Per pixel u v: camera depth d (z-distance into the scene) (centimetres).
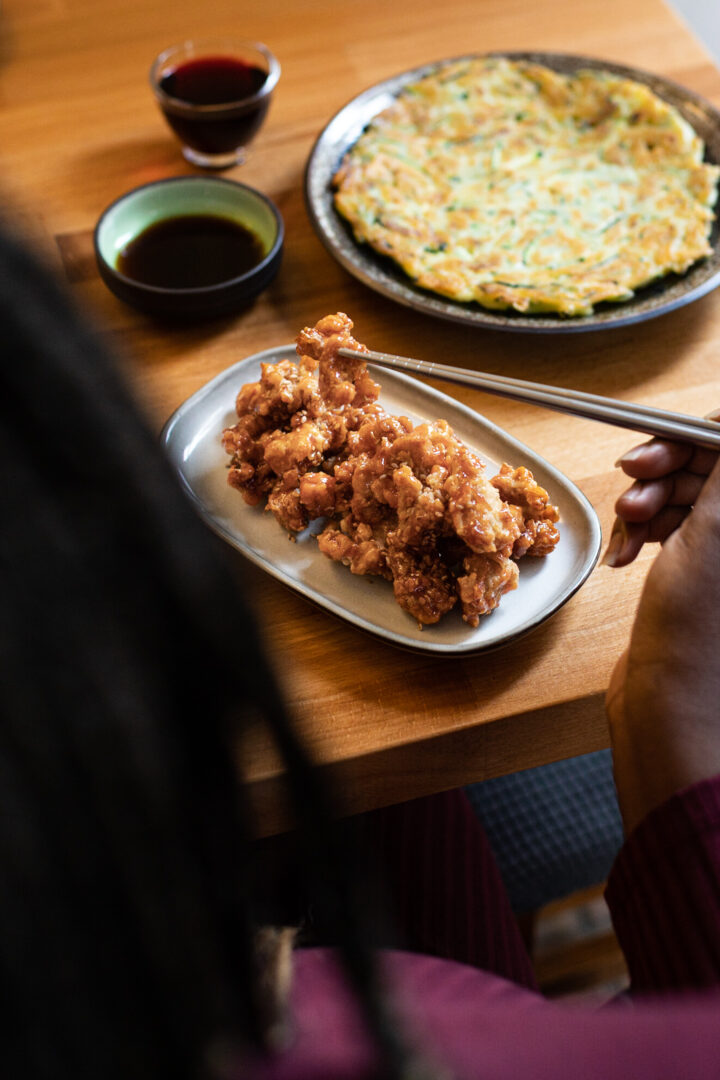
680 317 79
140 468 22
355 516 65
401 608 64
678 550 56
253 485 68
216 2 97
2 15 96
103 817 23
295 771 27
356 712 63
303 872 29
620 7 97
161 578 23
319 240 81
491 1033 42
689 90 88
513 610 64
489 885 72
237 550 66
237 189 80
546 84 89
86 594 22
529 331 74
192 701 26
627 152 86
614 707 57
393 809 73
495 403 74
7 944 22
